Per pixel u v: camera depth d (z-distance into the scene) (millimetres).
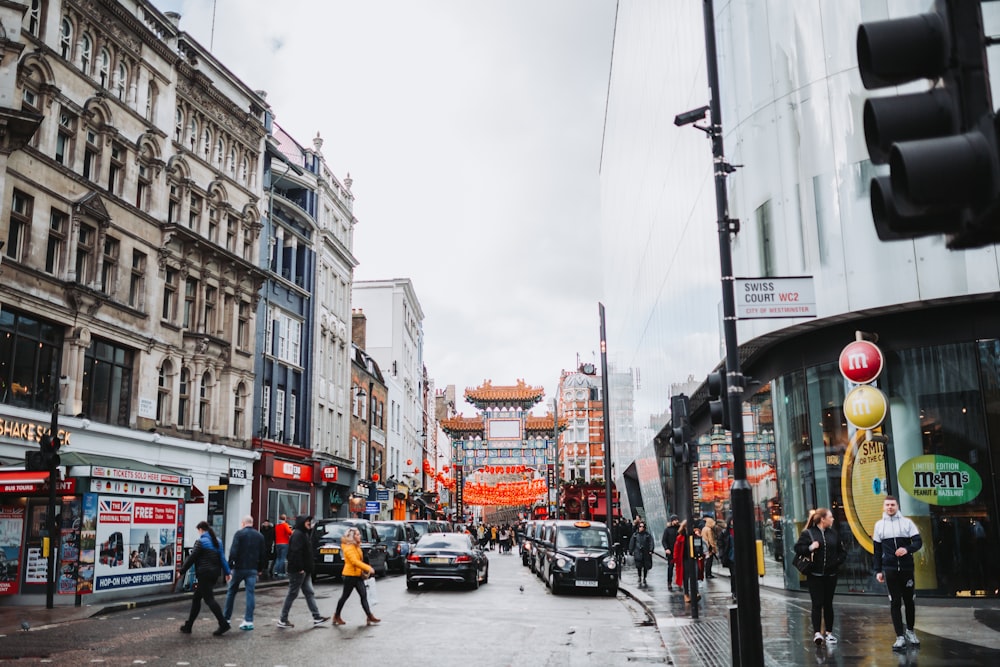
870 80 3420
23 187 22062
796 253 17797
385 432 56250
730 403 9859
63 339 23656
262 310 35656
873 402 16891
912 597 10922
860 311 16812
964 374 16500
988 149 2986
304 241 40156
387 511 55281
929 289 16062
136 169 27438
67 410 23297
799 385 19031
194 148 31281
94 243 25000
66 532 18000
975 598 15992
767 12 19078
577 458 91750
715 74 10727
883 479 17062
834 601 16984
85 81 24844
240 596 20203
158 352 28188
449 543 23125
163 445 27766
